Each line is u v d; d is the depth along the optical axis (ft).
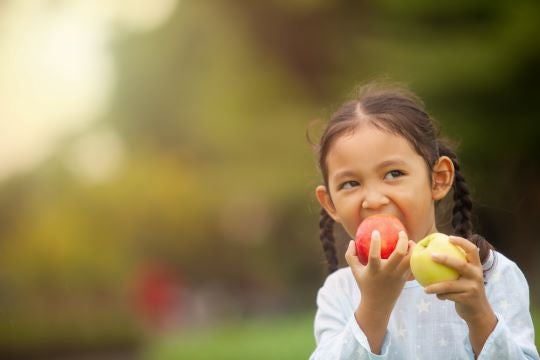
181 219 118.62
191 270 128.16
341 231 17.67
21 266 100.89
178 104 120.47
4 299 97.71
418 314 11.70
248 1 101.14
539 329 23.68
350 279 12.60
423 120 11.82
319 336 12.55
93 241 107.45
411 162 11.32
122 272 107.34
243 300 121.70
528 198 68.03
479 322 10.12
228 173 97.60
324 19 98.78
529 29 61.46
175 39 116.57
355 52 79.00
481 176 66.59
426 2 66.18
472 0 65.31
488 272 11.50
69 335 70.79
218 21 104.63
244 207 120.37
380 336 10.70
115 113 123.13
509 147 66.28
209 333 53.88
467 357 11.27
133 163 120.67
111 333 73.36
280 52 102.17
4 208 106.93
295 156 94.02
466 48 63.72
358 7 95.14
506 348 10.03
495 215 67.72
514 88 64.90
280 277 125.39
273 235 123.95
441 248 10.26
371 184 11.25
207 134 101.55
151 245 119.65
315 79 100.58
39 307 90.53
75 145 114.52
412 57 64.39
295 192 94.43
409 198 11.18
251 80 100.48
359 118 11.51
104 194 112.27
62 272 102.32
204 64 106.63
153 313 99.35
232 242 126.72
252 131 95.09
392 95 11.90
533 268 67.97
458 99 65.92
